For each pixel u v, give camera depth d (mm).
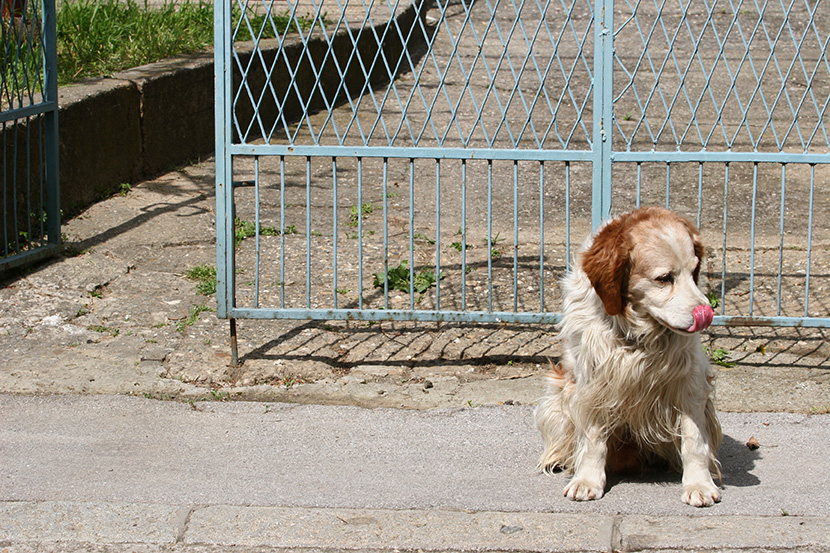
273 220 7562
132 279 6332
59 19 9539
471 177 8781
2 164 6621
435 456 4281
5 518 3660
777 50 13086
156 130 8688
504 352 5395
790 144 9539
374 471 4121
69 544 3496
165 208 7766
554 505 3766
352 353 5371
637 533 3516
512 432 4520
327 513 3705
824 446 4332
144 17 10453
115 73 8641
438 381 5055
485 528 3582
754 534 3488
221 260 5047
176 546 3488
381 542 3492
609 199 5102
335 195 5121
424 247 7031
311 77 10883
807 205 7910
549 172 8930
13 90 6207
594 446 3867
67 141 7336
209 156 9477
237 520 3658
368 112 10836
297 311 5141
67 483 3955
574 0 5008
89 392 4855
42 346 5355
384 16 12234
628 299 3594
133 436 4438
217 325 5691
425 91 11586
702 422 3830
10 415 4605
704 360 3809
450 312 5160
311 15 11992
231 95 4988
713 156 5070
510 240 7188
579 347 3803
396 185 8562
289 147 5051
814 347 5414
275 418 4664
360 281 5156
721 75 12109
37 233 7000
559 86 11711
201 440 4418
